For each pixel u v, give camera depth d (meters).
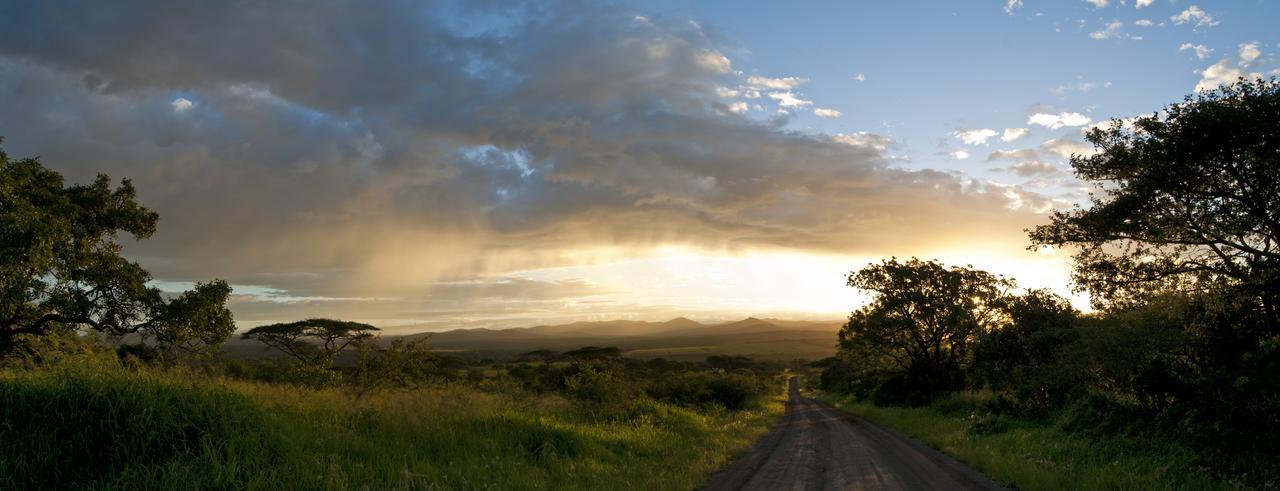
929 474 12.80
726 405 42.44
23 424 7.82
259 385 13.09
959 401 32.00
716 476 12.95
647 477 11.96
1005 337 31.55
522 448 12.61
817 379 129.75
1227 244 15.31
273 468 8.10
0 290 17.73
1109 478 10.88
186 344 24.33
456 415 13.65
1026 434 18.61
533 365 69.06
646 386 38.41
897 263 43.84
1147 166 15.59
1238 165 14.60
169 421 8.25
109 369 9.31
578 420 19.12
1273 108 12.95
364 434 10.87
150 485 7.20
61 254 21.27
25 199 18.97
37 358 17.33
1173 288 16.53
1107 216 16.58
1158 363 14.82
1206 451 12.02
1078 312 31.17
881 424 30.58
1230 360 13.96
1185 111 14.56
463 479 9.39
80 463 7.66
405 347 24.53
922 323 43.59
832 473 13.20
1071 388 19.91
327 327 26.34
